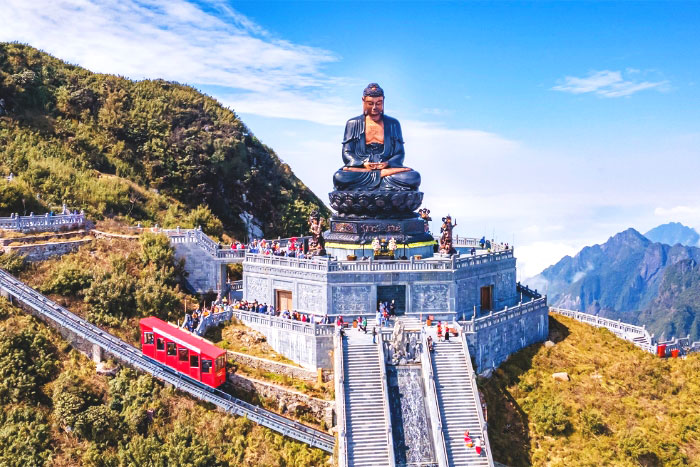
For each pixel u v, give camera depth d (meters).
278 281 60.59
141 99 109.25
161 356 51.19
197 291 67.50
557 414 49.38
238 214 101.88
